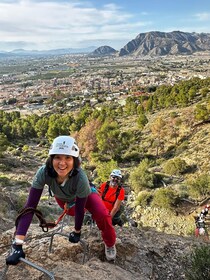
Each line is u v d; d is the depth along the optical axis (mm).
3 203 16812
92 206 3973
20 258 3105
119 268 4422
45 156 60719
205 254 4770
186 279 4863
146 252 5141
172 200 26609
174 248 5676
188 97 79750
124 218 14703
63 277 3664
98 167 44844
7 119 103375
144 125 65125
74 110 134750
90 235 5000
